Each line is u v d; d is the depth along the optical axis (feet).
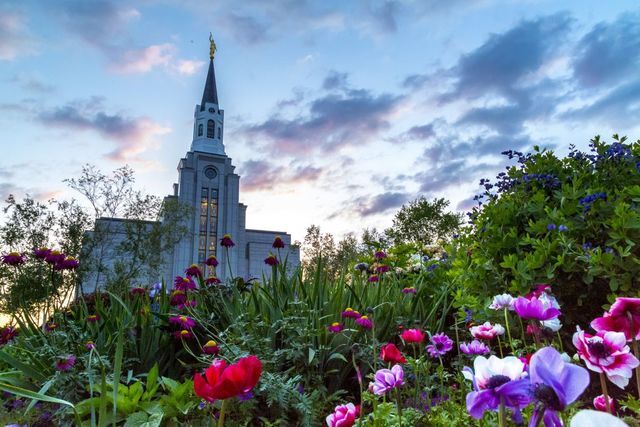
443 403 7.09
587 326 9.55
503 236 11.37
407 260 17.78
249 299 12.20
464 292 11.73
